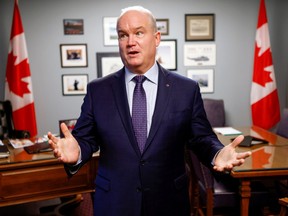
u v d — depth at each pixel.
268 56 3.54
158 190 1.12
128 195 1.12
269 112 3.58
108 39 3.73
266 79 3.56
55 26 3.67
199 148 1.17
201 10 3.79
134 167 1.11
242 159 0.95
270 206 2.19
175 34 3.79
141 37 1.09
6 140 2.54
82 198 2.94
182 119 1.14
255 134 2.76
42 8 3.62
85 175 2.08
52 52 3.70
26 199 1.96
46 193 2.00
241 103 3.96
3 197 1.91
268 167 1.81
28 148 2.14
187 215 1.21
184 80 1.20
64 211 2.66
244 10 3.81
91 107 1.19
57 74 3.74
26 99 3.33
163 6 3.74
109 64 3.76
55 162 1.99
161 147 1.11
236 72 3.90
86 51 3.73
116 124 1.13
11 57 3.28
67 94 3.78
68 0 3.64
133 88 1.17
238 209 2.39
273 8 3.84
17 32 3.27
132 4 3.71
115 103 1.15
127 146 1.11
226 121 3.98
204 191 2.17
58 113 3.80
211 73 3.88
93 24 3.70
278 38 3.89
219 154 1.03
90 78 3.79
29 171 1.95
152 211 1.12
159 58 3.80
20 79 3.29
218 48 3.85
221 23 3.82
